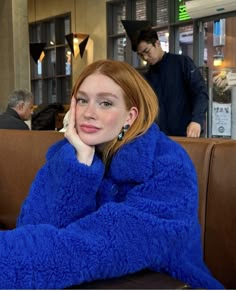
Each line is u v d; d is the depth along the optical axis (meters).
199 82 2.64
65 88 9.42
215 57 5.54
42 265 0.69
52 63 9.73
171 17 6.57
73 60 9.01
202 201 1.30
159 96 2.79
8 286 0.67
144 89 0.95
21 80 6.57
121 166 0.90
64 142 1.04
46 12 9.59
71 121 0.94
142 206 0.80
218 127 5.05
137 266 0.75
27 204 0.99
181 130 2.76
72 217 0.90
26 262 0.69
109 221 0.76
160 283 0.73
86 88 0.92
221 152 1.29
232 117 5.05
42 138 2.01
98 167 0.89
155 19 6.94
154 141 0.92
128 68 0.95
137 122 0.94
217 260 1.27
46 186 0.98
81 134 0.92
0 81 6.79
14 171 2.10
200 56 5.75
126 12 7.54
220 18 5.26
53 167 0.95
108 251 0.72
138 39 2.73
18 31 6.52
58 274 0.69
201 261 1.01
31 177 2.02
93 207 0.92
